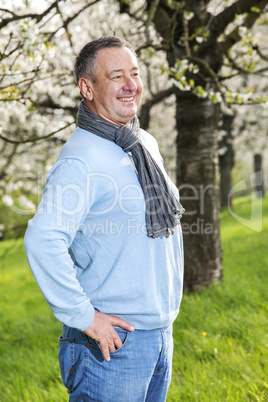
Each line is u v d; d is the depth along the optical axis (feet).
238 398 8.65
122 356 5.27
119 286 5.26
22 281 32.12
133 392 5.39
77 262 5.50
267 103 13.89
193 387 9.37
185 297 16.24
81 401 5.59
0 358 14.33
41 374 11.80
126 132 5.35
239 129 46.19
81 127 5.58
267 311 13.69
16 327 18.57
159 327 5.55
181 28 15.90
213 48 16.20
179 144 17.51
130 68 5.51
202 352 11.32
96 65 5.45
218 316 13.73
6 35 16.10
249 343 11.32
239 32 15.58
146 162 5.48
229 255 25.64
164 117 32.04
